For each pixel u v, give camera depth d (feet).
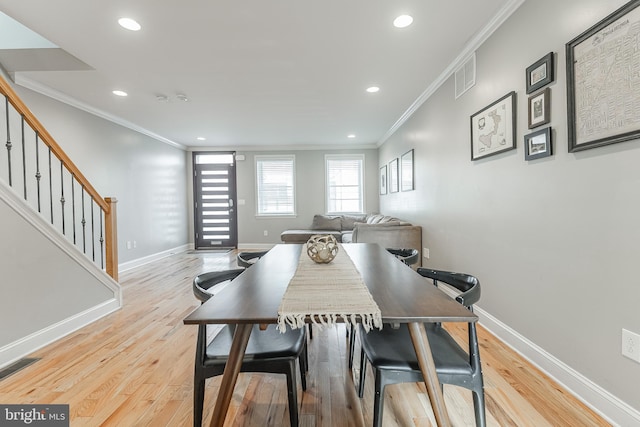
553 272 5.77
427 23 7.41
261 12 6.89
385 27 7.55
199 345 4.10
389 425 4.72
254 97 12.36
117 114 14.60
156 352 7.09
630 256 4.35
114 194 15.20
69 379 5.99
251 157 23.02
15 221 6.76
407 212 15.23
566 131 5.39
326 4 6.65
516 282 6.85
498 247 7.53
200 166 23.18
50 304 7.60
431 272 5.44
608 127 4.53
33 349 7.11
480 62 8.13
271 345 4.30
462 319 3.12
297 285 4.22
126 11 6.80
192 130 17.83
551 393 5.37
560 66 5.49
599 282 4.83
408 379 3.77
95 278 9.06
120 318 9.21
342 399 5.38
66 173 12.39
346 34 7.83
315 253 5.61
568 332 5.44
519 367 6.22
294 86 11.25
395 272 5.01
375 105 13.56
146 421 4.83
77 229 12.88
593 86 4.76
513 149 6.86
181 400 5.35
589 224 4.98
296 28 7.54
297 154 22.97
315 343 7.63
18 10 6.72
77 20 7.11
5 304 6.57
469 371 3.75
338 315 3.15
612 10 4.46
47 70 10.02
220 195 23.35
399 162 16.58
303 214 23.09
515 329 6.93
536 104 6.04
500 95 7.31
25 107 7.54
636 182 4.25
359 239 12.94
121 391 5.60
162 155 19.79
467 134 8.93
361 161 22.82
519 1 6.48
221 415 3.58
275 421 4.85
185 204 22.84
